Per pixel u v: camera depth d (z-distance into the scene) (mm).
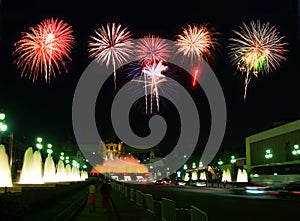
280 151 77250
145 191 61875
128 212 25172
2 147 24750
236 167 103375
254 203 34688
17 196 11656
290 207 30031
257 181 61781
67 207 27062
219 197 44438
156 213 24891
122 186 51844
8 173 24688
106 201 26750
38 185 28875
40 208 24859
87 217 22531
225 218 22375
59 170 65250
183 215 23938
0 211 10531
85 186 73312
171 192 57969
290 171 53250
